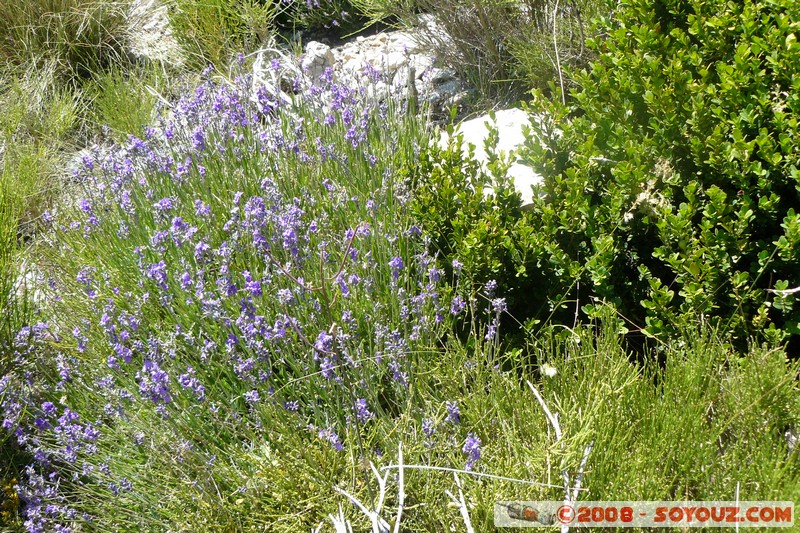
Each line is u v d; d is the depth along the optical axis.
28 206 5.10
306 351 3.28
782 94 3.37
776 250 3.05
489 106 5.54
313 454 2.86
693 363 2.88
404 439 2.87
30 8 6.63
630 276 3.60
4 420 3.22
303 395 3.21
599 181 3.66
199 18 6.73
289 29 7.09
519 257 3.54
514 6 5.38
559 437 2.59
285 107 5.14
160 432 3.00
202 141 4.32
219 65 6.51
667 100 3.42
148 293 3.42
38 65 6.61
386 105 4.80
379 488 2.68
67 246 4.47
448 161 3.91
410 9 6.05
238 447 3.09
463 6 5.45
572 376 3.06
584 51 4.98
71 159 5.78
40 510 2.92
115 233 4.20
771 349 2.94
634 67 3.62
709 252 3.15
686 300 3.17
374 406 3.09
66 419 3.00
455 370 3.09
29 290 4.21
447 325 3.42
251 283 3.13
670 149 3.49
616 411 2.76
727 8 3.65
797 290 2.95
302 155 4.27
